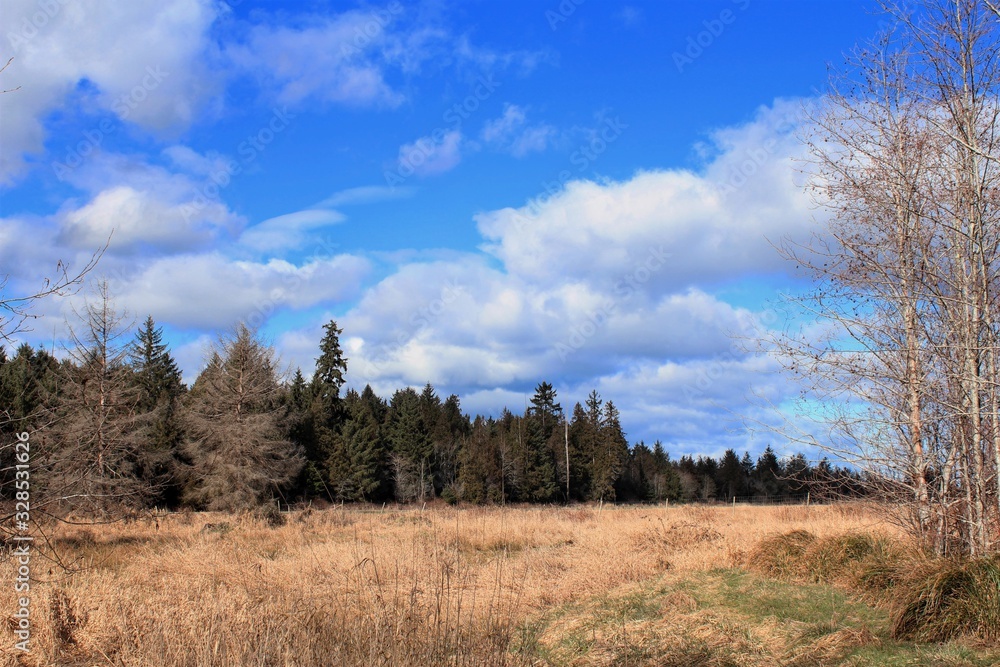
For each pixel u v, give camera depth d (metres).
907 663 7.17
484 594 11.14
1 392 20.89
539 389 67.50
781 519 22.81
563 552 17.52
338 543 16.28
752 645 8.52
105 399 27.05
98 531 19.27
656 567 14.54
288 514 24.66
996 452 9.67
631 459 74.31
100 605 8.34
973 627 7.73
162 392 51.50
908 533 11.14
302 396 49.50
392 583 10.59
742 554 14.16
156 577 11.92
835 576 11.58
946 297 10.36
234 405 36.97
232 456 35.16
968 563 8.27
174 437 40.31
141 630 7.60
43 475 8.77
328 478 29.20
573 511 30.00
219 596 8.58
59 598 8.31
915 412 10.73
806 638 8.54
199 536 20.02
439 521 20.45
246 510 29.27
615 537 19.45
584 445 61.62
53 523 9.74
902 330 10.91
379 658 6.23
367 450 32.34
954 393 10.25
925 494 10.73
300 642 6.44
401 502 30.27
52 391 25.72
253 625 6.86
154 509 30.61
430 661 6.44
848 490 11.57
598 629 9.61
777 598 10.61
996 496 9.87
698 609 10.49
